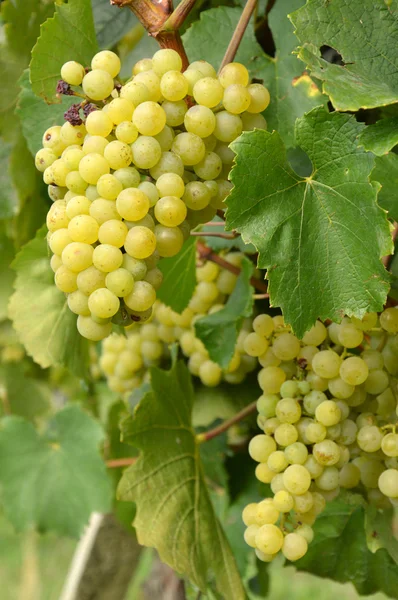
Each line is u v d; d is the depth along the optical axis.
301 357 0.67
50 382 1.25
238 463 0.93
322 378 0.66
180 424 0.77
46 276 0.84
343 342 0.65
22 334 0.85
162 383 0.76
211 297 0.83
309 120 0.61
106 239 0.58
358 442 0.65
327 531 0.79
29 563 2.54
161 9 0.64
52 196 0.62
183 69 0.64
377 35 0.62
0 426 1.06
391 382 0.67
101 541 1.16
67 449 1.03
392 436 0.64
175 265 0.79
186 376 0.80
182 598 0.95
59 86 0.61
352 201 0.60
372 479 0.67
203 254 0.82
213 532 0.75
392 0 0.62
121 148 0.58
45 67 0.67
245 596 0.75
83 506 1.00
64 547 2.59
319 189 0.61
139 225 0.59
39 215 0.91
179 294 0.81
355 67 0.61
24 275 0.84
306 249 0.61
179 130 0.62
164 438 0.75
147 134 0.59
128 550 1.17
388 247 0.59
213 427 0.92
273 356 0.68
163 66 0.60
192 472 0.77
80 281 0.58
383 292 0.60
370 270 0.60
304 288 0.61
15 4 0.81
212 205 0.63
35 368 1.25
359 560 0.79
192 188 0.60
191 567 0.72
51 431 1.06
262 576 1.00
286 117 0.72
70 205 0.59
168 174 0.59
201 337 0.78
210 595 0.85
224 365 0.76
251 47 0.74
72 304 0.58
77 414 1.04
